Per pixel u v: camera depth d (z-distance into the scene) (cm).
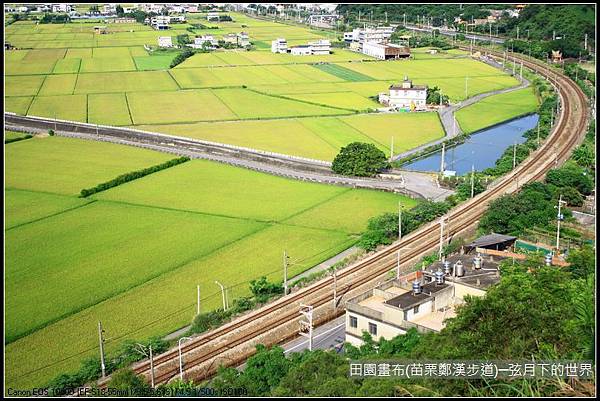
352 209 16075
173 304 11194
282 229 14688
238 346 9738
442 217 14888
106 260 13038
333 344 9962
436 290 9388
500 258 10994
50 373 9169
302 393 7138
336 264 12594
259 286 11231
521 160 19612
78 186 17875
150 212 15875
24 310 11006
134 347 9512
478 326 7231
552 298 7688
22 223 15125
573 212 15112
